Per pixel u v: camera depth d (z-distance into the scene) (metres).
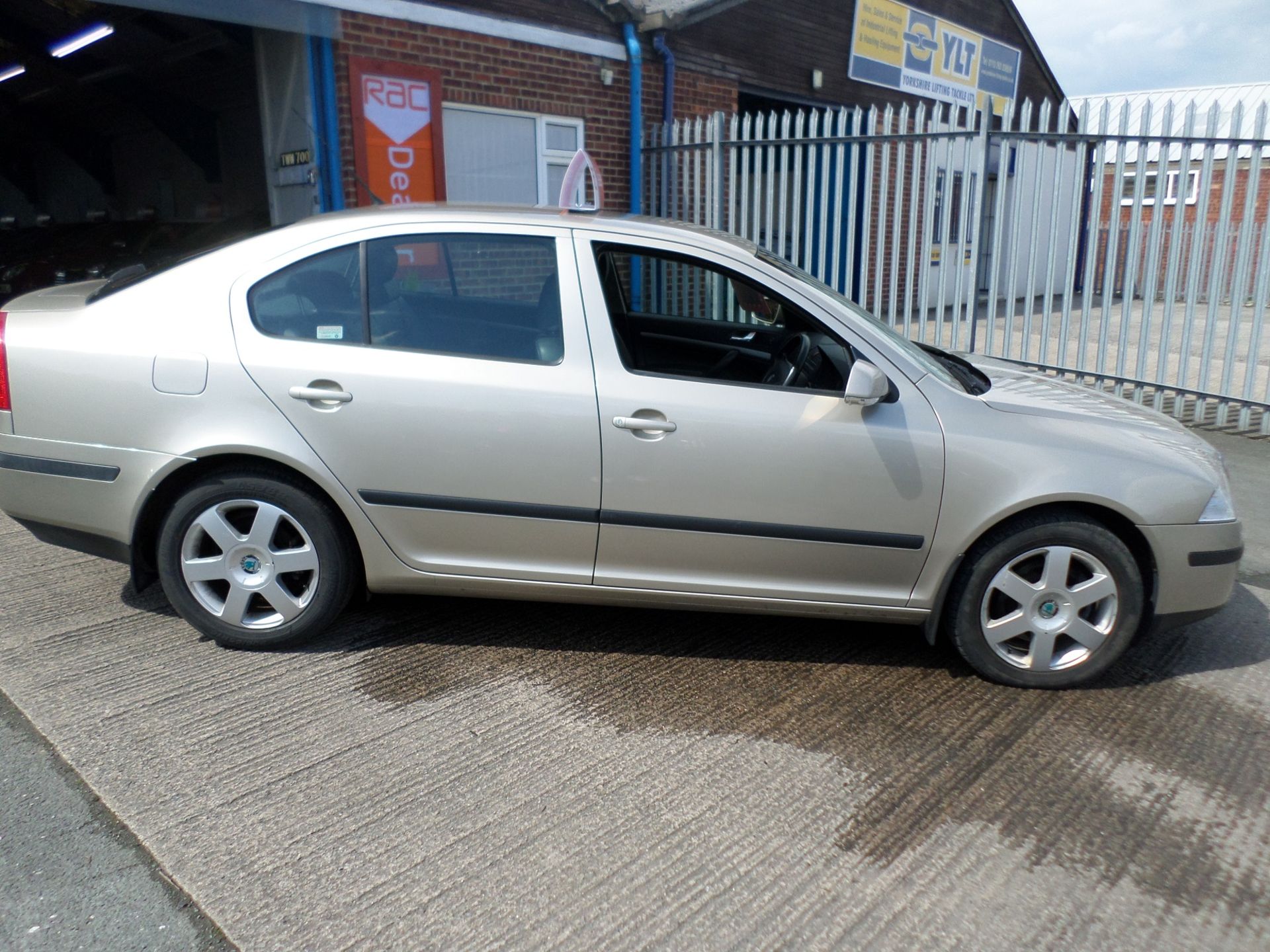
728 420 3.31
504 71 8.77
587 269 3.40
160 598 4.02
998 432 3.38
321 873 2.44
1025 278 16.36
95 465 3.37
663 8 10.30
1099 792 2.93
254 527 3.42
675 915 2.34
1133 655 3.90
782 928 2.31
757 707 3.36
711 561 3.46
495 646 3.73
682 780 2.91
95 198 14.35
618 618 4.03
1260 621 4.29
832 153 12.26
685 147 9.83
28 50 10.49
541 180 9.38
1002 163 7.85
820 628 4.04
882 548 3.42
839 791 2.88
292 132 7.89
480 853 2.54
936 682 3.59
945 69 15.10
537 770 2.92
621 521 3.39
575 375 3.33
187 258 3.50
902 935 2.31
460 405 3.31
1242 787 2.98
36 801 2.67
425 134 8.29
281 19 7.14
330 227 3.43
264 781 2.80
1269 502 6.00
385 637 3.75
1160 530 3.38
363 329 3.37
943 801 2.86
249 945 2.19
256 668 3.46
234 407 3.30
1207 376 7.56
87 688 3.27
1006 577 3.45
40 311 3.53
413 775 2.87
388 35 7.88
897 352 3.43
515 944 2.22
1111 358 10.72
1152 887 2.51
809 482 3.35
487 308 3.40
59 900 2.31
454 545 3.46
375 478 3.36
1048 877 2.53
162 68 10.57
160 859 2.47
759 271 3.47
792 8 11.96
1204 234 7.32
